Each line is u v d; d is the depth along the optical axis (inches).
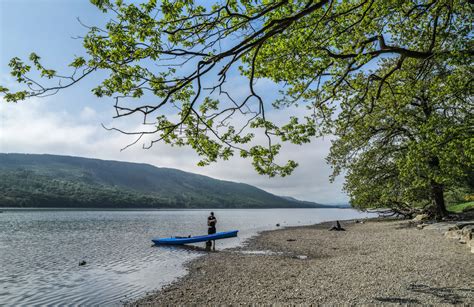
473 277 440.5
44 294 510.3
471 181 1216.8
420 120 973.8
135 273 655.1
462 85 528.1
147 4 222.5
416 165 818.8
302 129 351.3
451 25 391.9
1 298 491.5
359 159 1296.8
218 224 2356.1
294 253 834.2
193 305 420.5
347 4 389.4
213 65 205.6
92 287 548.4
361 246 861.2
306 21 356.2
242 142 330.0
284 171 335.9
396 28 453.4
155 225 2299.5
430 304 346.3
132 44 218.8
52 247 1084.5
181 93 317.4
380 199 1369.3
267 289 463.2
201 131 320.5
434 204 1268.5
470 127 584.7
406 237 948.6
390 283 438.3
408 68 559.5
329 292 420.5
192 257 834.8
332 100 462.3
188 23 233.6
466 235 730.2
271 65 380.8
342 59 414.6
